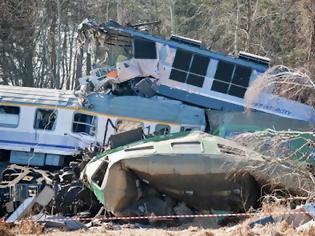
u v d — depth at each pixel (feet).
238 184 145.18
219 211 145.79
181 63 224.12
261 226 110.42
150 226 139.64
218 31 416.46
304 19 307.37
